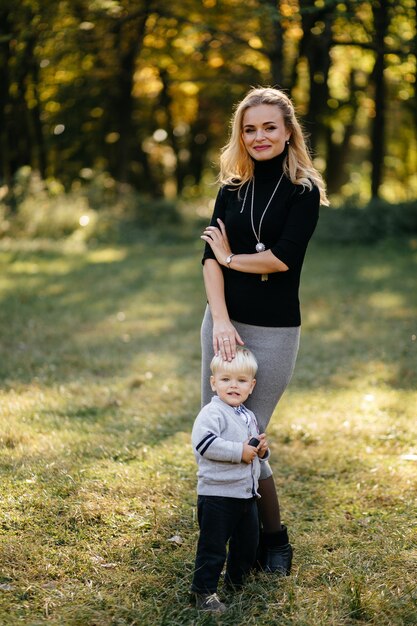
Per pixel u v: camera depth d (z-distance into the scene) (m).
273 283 2.99
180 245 16.31
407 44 14.38
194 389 5.94
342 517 3.78
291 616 2.86
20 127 19.27
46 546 3.32
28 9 16.19
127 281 11.20
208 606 2.85
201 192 24.97
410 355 6.95
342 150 22.61
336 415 5.33
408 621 2.84
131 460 4.37
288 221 2.94
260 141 2.94
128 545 3.39
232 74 18.88
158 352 7.16
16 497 3.73
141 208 17.78
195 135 25.16
